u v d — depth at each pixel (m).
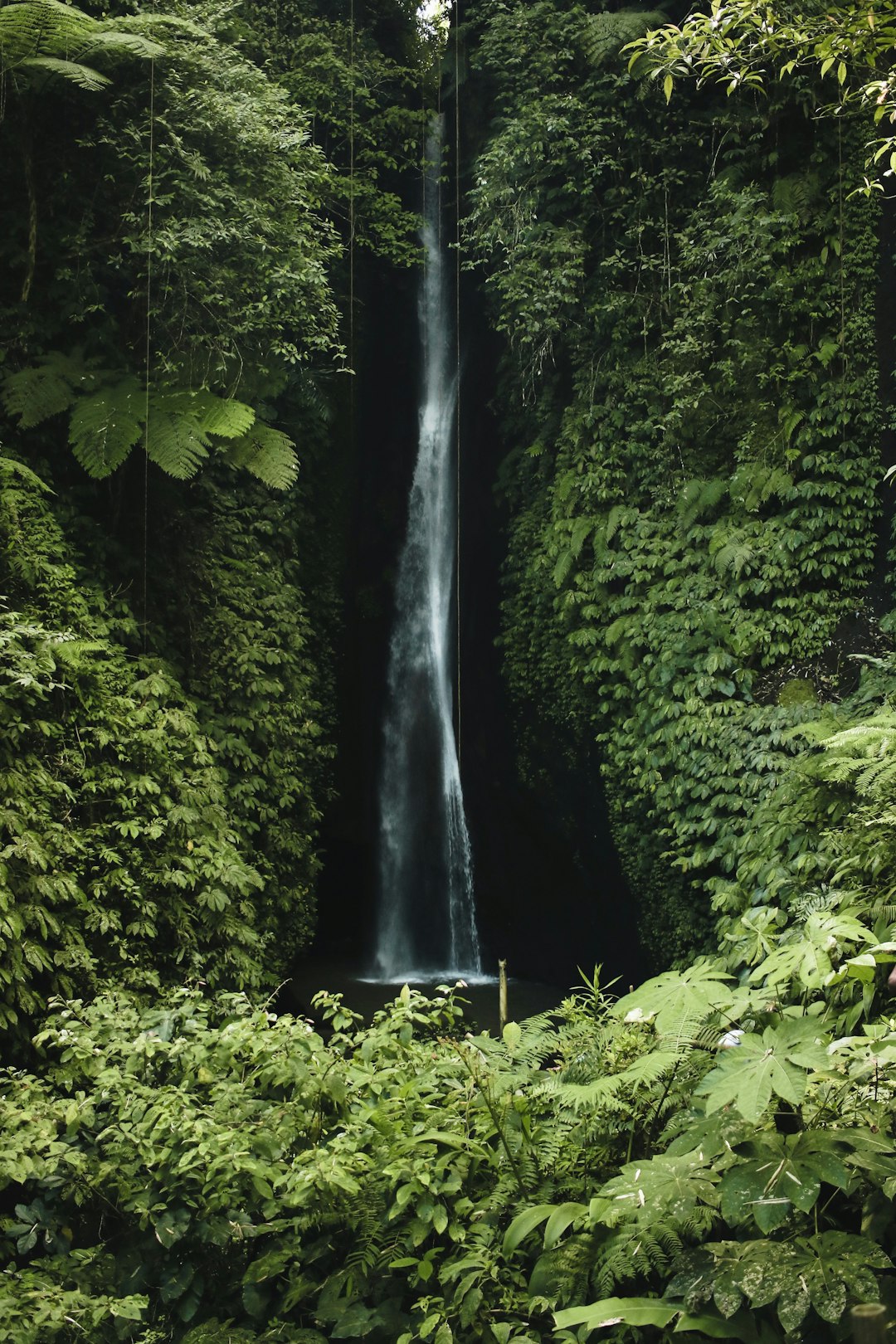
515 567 11.76
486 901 13.32
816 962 3.00
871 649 8.76
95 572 8.54
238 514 10.77
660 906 9.51
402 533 14.31
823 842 7.12
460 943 13.49
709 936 8.98
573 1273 2.80
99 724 7.30
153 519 9.49
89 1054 3.78
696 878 9.05
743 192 9.66
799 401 9.44
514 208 10.79
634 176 10.47
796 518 9.22
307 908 10.59
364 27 13.57
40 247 8.52
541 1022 3.75
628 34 10.20
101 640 7.79
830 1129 2.69
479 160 11.13
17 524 7.36
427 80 14.20
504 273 11.09
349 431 13.51
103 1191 3.53
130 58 8.29
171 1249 3.34
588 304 10.88
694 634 9.38
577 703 10.70
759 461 9.50
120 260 8.48
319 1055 3.52
